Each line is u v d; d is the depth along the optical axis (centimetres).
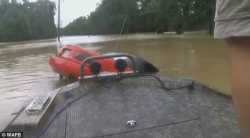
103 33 7775
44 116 278
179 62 1593
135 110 293
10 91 1058
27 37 8819
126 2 7025
